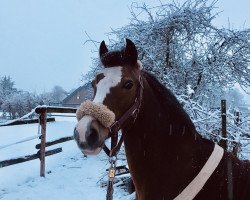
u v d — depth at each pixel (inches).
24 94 1252.5
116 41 326.6
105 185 262.1
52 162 348.2
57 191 252.5
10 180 276.2
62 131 508.1
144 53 316.8
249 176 99.9
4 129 513.0
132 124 101.0
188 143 104.0
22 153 348.8
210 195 98.0
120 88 96.4
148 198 103.0
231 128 251.3
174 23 310.5
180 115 105.5
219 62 316.2
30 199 234.4
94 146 90.1
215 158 101.6
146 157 102.3
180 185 100.8
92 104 92.6
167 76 302.8
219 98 327.0
